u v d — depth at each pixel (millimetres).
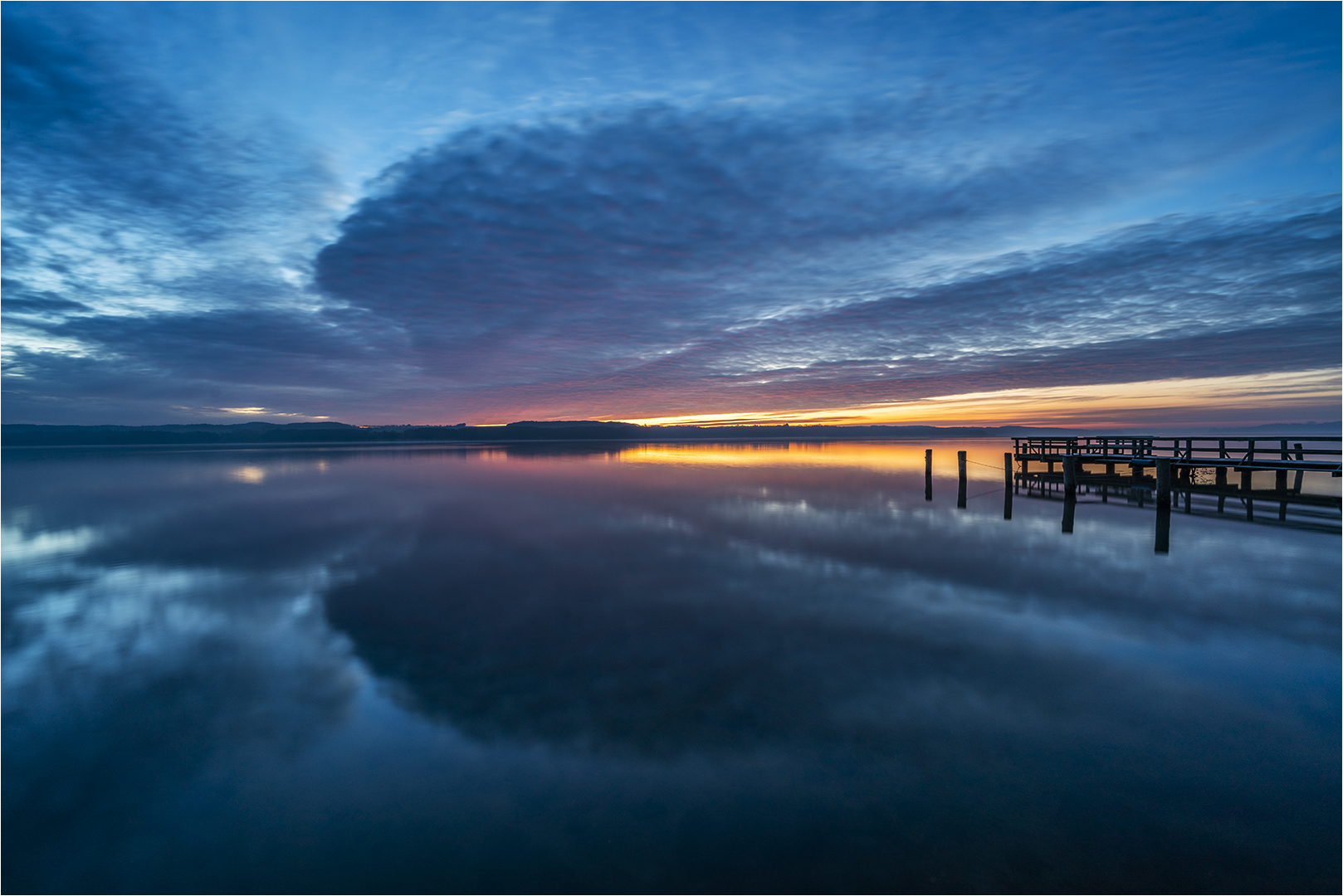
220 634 8141
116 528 16312
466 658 7273
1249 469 13984
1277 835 4191
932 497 22484
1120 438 19750
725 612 8859
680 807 4543
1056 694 6320
